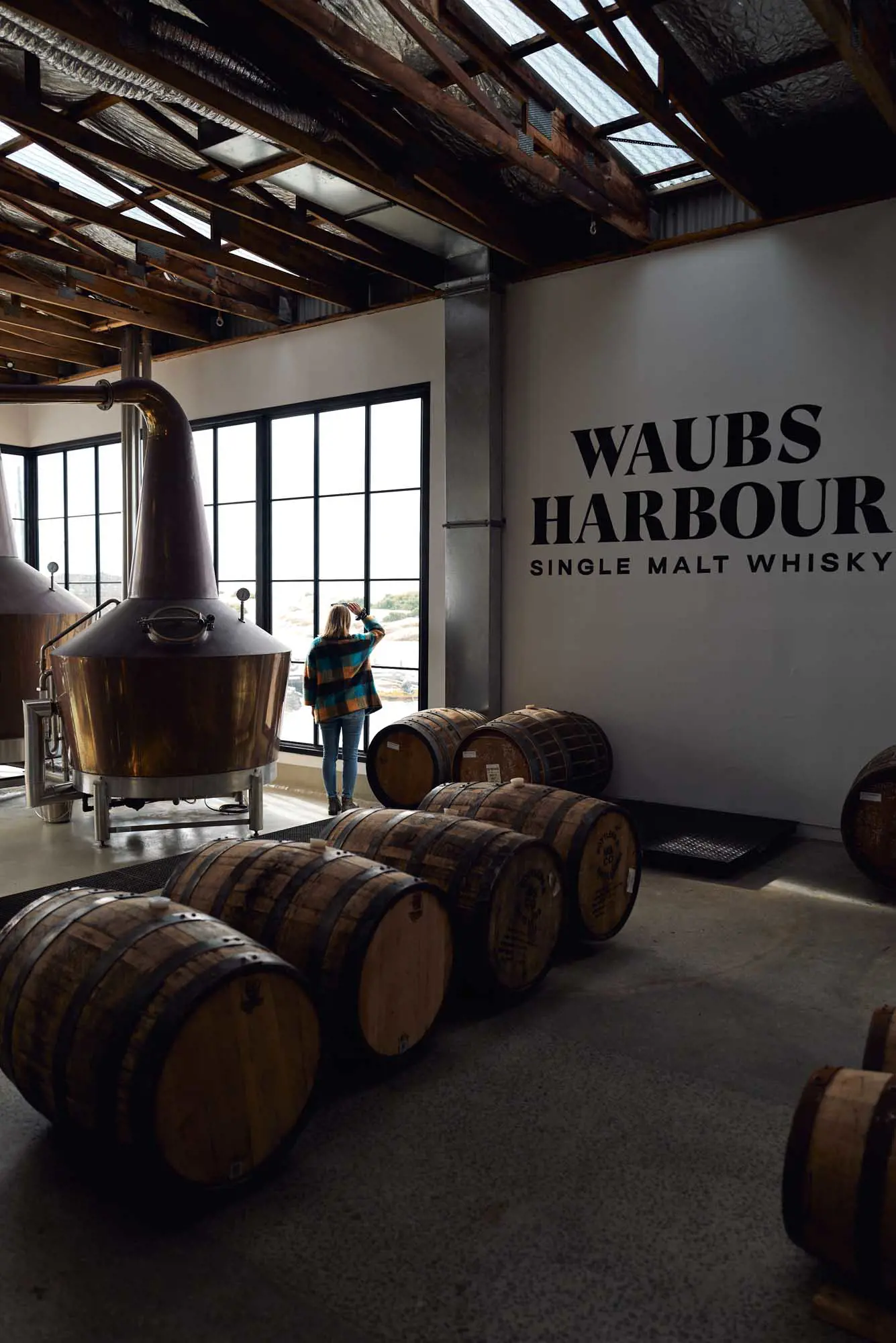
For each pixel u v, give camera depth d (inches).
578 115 193.0
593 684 256.4
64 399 213.2
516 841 136.4
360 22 164.7
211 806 272.2
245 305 294.2
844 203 210.8
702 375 233.8
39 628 271.6
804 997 139.9
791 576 224.4
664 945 161.3
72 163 203.3
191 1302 78.1
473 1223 88.4
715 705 237.1
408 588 291.3
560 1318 76.4
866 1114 75.3
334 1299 78.4
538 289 258.7
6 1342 73.7
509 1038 126.9
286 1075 94.4
